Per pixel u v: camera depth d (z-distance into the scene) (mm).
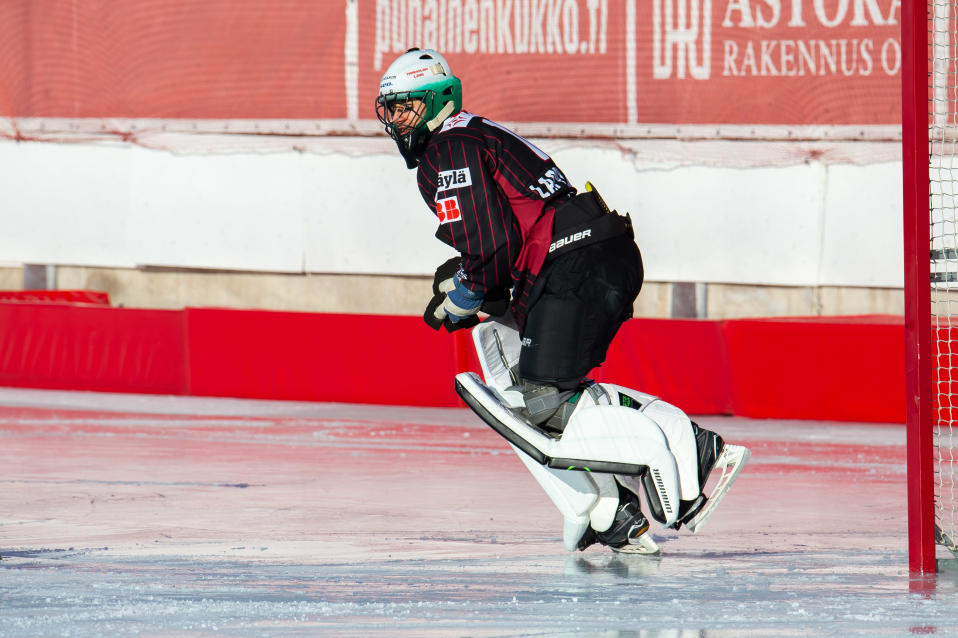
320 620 9305
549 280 11297
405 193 34531
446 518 14531
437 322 12266
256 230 35719
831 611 9633
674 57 32438
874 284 31391
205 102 35812
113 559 11875
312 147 35094
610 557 12164
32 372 30562
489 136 11328
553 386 11617
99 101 36625
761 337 25531
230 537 13188
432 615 9500
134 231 36656
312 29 34844
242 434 22875
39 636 8773
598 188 33219
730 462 11609
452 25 33875
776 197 32000
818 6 31391
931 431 11133
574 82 33125
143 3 36000
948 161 23469
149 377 29500
